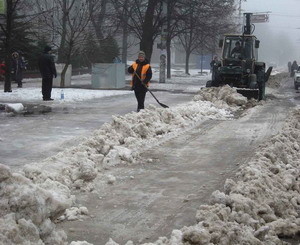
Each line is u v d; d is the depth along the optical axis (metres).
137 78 15.72
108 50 41.66
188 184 8.04
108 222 6.24
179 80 44.56
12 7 23.48
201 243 5.21
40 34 40.00
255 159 8.84
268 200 6.69
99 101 21.22
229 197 6.38
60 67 30.73
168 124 13.77
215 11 42.00
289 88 37.22
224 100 20.81
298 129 13.31
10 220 4.64
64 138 11.68
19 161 9.17
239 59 24.92
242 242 5.34
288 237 6.07
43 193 5.14
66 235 5.56
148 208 6.80
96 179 8.09
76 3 36.50
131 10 39.22
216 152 10.66
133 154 9.73
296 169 8.66
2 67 31.81
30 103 19.58
